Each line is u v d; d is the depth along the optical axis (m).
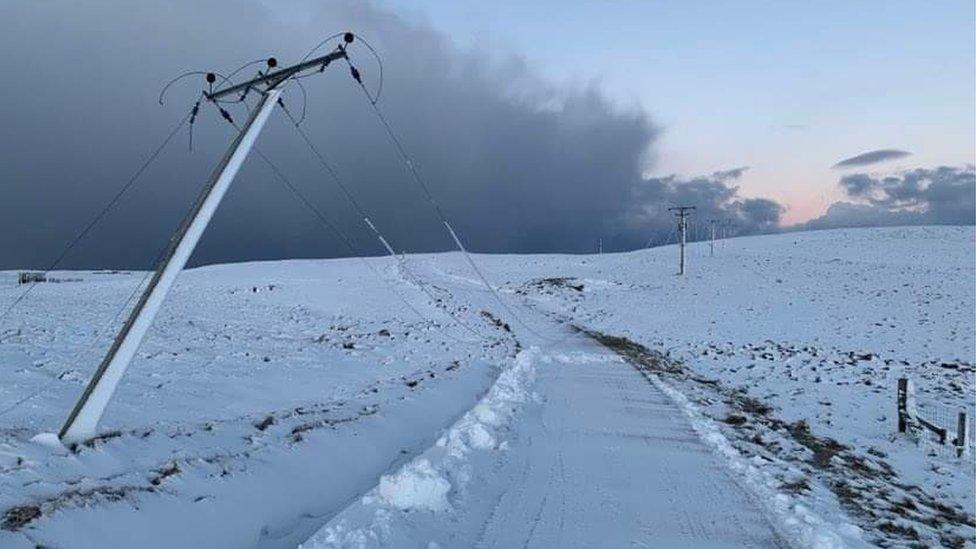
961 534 8.66
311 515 7.34
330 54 8.04
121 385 13.52
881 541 7.55
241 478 7.18
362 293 51.06
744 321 48.19
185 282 59.19
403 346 27.72
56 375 13.98
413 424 12.56
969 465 14.07
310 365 20.20
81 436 7.14
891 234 113.06
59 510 5.04
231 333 27.53
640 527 7.46
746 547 6.96
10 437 6.86
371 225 17.06
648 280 72.44
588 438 12.22
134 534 5.32
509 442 11.70
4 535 4.49
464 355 26.19
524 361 24.72
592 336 39.97
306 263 84.06
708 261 86.81
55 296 42.88
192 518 5.97
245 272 70.12
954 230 114.50
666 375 23.31
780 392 23.02
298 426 10.17
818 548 6.88
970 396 24.05
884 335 41.50
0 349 17.20
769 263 82.62
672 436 12.54
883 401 22.02
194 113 8.40
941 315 48.31
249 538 6.24
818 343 39.09
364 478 8.99
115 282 60.12
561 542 6.93
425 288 56.16
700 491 8.92
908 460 14.32
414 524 6.91
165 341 22.64
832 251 95.31
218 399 13.48
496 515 7.72
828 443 14.48
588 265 88.00
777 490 9.02
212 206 7.70
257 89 8.24
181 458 7.25
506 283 73.62
